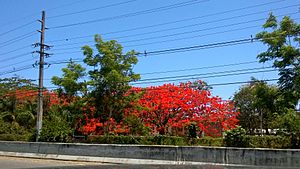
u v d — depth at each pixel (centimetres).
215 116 2984
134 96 2889
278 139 1941
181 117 2998
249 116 4956
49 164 2192
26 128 3916
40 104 3047
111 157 2269
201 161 1941
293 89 2158
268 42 2188
